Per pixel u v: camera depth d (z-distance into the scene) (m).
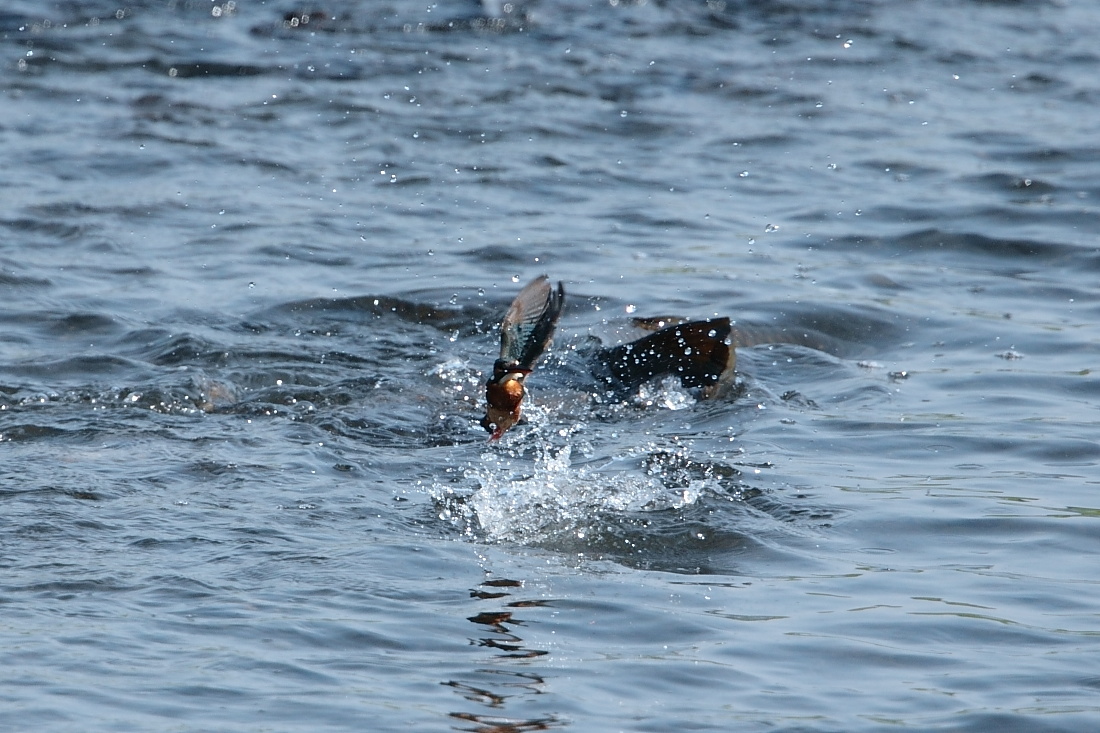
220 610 21.27
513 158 58.00
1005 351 37.75
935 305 41.81
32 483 26.98
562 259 45.78
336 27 81.38
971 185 54.50
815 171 57.09
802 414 33.12
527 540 25.11
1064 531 25.30
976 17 89.12
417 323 40.25
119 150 57.00
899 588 22.80
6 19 79.31
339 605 21.64
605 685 19.09
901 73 74.44
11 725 17.33
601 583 23.02
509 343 24.23
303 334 38.81
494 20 84.38
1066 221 49.72
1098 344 37.97
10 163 54.53
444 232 48.75
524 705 18.39
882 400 34.00
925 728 17.83
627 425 32.50
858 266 45.69
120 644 19.92
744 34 83.25
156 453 29.31
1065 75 74.19
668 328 36.16
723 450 30.42
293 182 54.16
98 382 34.06
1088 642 20.50
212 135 59.81
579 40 80.25
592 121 64.25
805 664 19.86
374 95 67.06
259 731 17.42
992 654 20.16
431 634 20.70
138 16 82.06
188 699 18.25
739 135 62.44
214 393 33.50
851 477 28.56
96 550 23.72
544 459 29.84
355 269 44.50
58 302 40.28
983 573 23.45
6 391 33.00
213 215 49.72
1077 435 30.94
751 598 22.42
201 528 24.97
